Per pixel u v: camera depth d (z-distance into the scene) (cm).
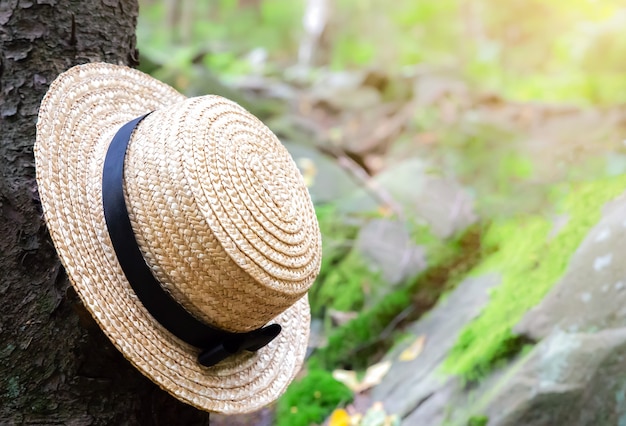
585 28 509
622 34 485
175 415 157
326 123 457
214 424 237
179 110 132
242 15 671
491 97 452
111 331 123
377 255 292
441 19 605
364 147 427
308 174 352
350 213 316
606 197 251
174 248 125
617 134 360
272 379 153
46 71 155
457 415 206
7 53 153
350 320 272
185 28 606
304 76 529
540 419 190
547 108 423
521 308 225
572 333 204
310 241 146
